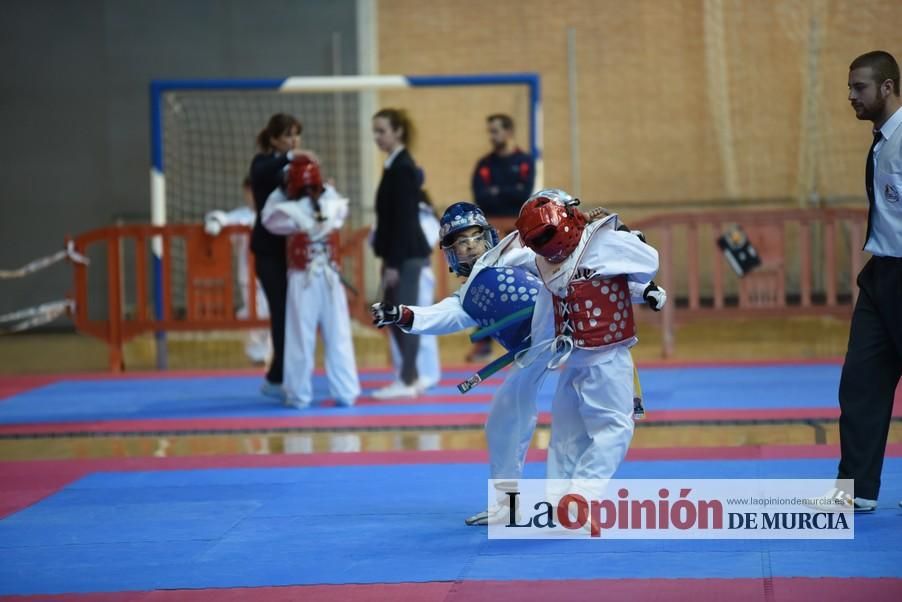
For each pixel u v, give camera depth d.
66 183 27.02
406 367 15.47
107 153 26.95
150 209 26.92
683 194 26.64
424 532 8.20
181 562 7.57
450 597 6.59
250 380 17.95
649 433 12.35
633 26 26.56
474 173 19.50
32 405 15.82
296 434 12.89
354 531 8.30
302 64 26.80
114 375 19.00
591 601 6.43
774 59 26.06
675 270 26.61
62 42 26.88
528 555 7.46
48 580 7.22
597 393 7.85
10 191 27.05
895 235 8.09
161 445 12.45
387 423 13.40
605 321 7.79
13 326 27.33
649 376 17.14
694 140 26.56
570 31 26.66
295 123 14.67
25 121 26.97
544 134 26.89
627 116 26.69
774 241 18.89
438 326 8.15
